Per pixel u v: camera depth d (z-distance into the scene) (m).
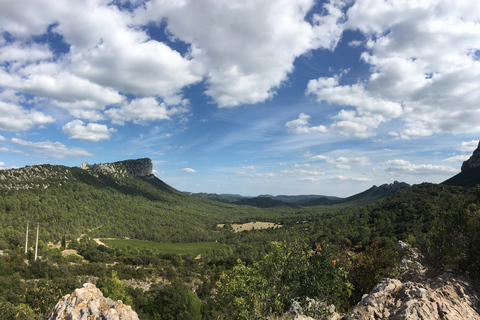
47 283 59.03
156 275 100.31
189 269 116.06
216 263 129.12
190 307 58.28
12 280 62.44
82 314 13.43
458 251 13.36
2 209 147.12
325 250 14.20
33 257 85.81
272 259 15.48
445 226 14.74
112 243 152.88
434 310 9.22
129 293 68.81
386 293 11.54
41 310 43.88
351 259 15.75
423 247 16.50
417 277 13.95
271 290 14.04
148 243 171.38
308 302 13.20
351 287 14.23
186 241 192.12
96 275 85.88
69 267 86.88
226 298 15.70
